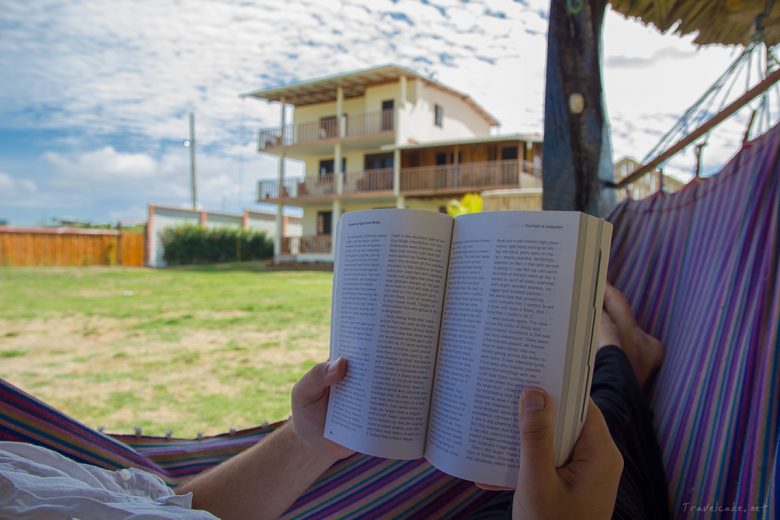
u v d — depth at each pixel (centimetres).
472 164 2072
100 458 117
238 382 555
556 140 258
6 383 107
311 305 1095
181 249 2647
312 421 73
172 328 866
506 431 54
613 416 123
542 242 54
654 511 115
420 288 60
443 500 134
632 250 238
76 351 710
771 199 136
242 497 88
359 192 2269
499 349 54
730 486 107
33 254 2408
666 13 232
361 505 132
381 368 60
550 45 260
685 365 163
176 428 414
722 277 155
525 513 52
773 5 204
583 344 54
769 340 113
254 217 3039
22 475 61
